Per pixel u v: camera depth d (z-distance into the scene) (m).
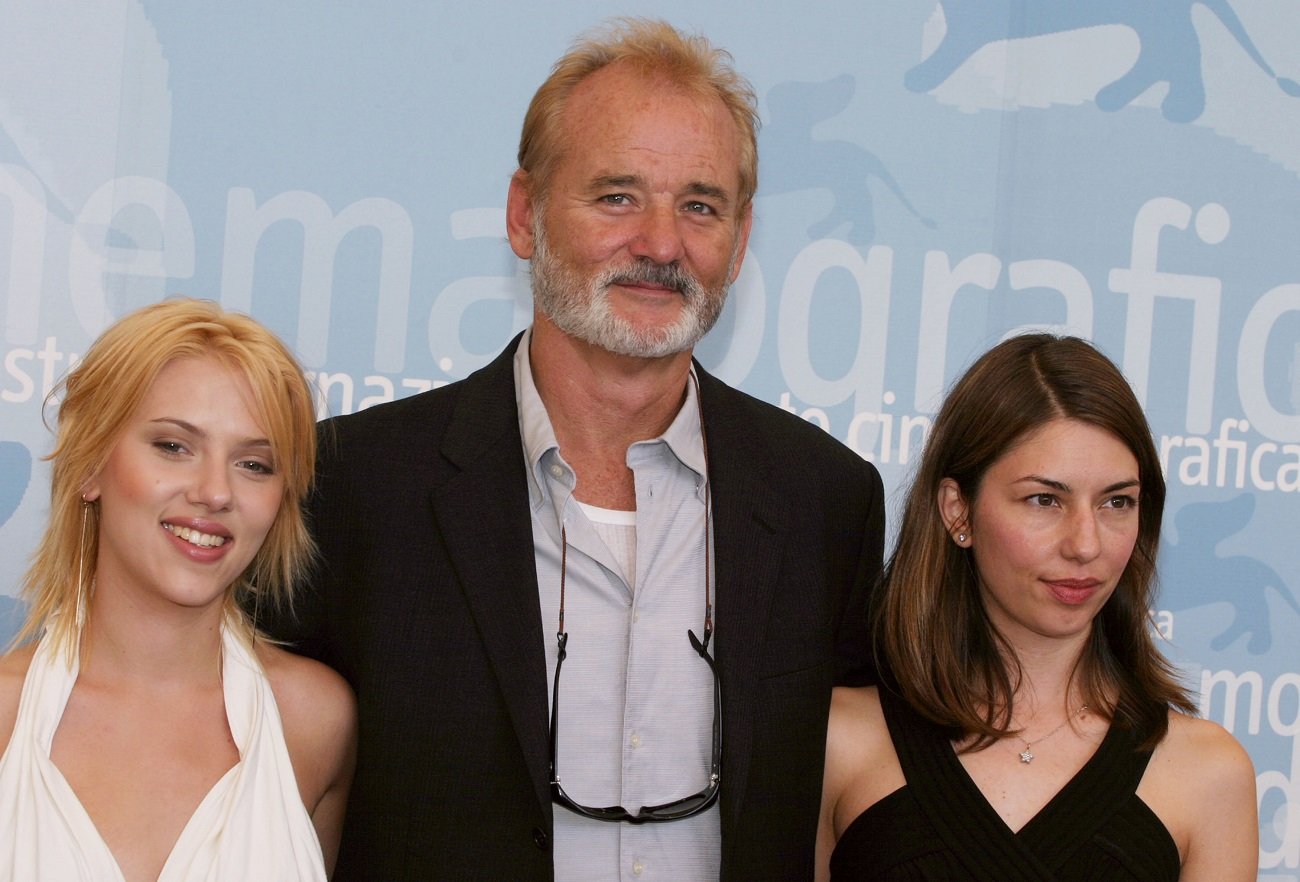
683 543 1.94
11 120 2.43
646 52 1.91
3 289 2.44
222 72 2.50
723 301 1.95
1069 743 1.91
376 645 1.82
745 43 2.68
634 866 1.83
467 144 2.59
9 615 2.45
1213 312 2.86
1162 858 1.83
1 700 1.59
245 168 2.51
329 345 2.55
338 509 1.89
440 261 2.59
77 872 1.47
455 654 1.81
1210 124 2.84
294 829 1.65
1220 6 2.84
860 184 2.73
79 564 1.64
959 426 1.94
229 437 1.59
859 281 2.73
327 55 2.54
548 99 1.94
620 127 1.84
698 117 1.87
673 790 1.85
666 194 1.84
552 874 1.75
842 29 2.71
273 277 2.53
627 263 1.83
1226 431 2.87
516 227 2.03
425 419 1.97
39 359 2.45
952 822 1.85
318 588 1.89
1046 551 1.82
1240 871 1.88
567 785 1.83
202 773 1.62
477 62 2.59
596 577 1.90
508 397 1.98
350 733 1.88
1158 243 2.83
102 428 1.57
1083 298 2.80
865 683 2.13
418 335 2.59
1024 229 2.79
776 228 2.71
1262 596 2.88
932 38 2.74
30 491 2.46
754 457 2.02
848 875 1.92
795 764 1.91
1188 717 1.98
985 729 1.90
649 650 1.88
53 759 1.56
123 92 2.47
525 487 1.91
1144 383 2.84
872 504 2.15
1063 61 2.79
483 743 1.79
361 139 2.55
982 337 2.78
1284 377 2.86
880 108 2.73
